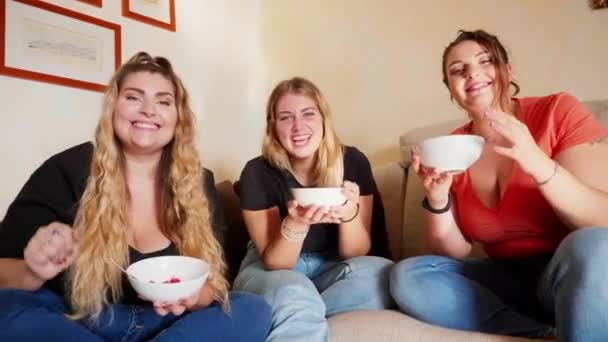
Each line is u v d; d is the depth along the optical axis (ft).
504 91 3.86
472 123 4.35
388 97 6.89
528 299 3.75
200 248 3.76
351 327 3.45
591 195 3.08
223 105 7.49
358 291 3.99
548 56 5.70
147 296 2.81
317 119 4.48
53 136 5.22
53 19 5.17
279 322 3.41
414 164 3.47
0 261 3.10
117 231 3.45
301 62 7.79
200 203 3.89
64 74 5.28
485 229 3.88
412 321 3.45
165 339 2.76
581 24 5.47
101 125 3.60
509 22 5.92
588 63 5.46
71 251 3.07
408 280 3.60
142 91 3.60
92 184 3.48
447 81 4.16
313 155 4.65
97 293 3.20
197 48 7.04
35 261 2.95
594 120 3.58
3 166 4.78
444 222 3.97
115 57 5.83
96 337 2.84
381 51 6.93
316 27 7.59
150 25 6.31
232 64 7.68
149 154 3.83
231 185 5.94
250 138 8.07
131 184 3.87
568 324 2.64
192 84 6.94
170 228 3.83
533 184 3.58
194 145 4.00
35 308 2.88
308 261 4.62
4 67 4.72
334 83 7.42
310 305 3.49
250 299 3.38
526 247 3.77
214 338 2.97
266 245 4.41
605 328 2.51
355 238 4.38
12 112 4.84
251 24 8.09
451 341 3.10
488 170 3.96
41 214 3.40
